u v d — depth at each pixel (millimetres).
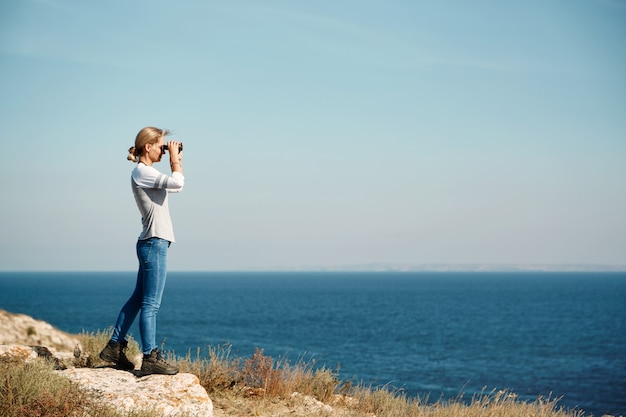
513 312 97500
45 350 7551
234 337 51469
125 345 6977
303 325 67625
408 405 9180
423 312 95812
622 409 24719
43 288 193125
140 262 6773
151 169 6582
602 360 42562
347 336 55625
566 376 34875
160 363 6746
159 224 6660
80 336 9406
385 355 42188
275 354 37438
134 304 7008
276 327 64375
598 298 146125
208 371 8164
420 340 53750
